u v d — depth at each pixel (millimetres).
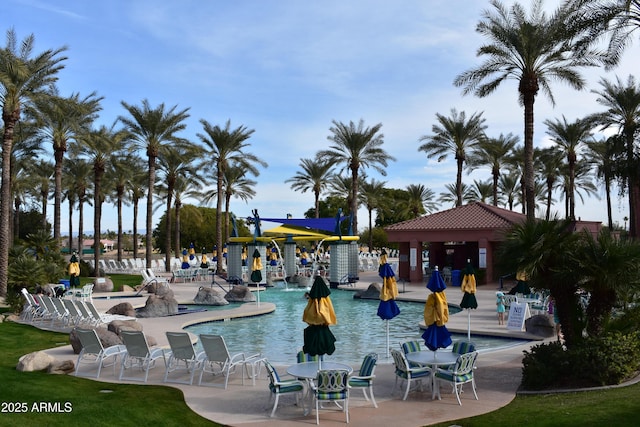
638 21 17281
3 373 10328
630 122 32719
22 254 27297
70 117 31672
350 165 44312
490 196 67312
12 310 19766
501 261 10891
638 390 8828
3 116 25453
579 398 8570
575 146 44406
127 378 10516
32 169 47375
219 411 8492
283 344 15336
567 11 18562
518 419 7648
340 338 16297
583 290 10992
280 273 41531
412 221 36000
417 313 22000
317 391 7977
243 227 73062
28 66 26141
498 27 26781
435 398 9125
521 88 27250
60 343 14352
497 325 17172
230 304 24844
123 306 19594
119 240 50562
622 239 10359
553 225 10500
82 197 51906
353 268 34188
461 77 28562
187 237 72188
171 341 10297
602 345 9680
